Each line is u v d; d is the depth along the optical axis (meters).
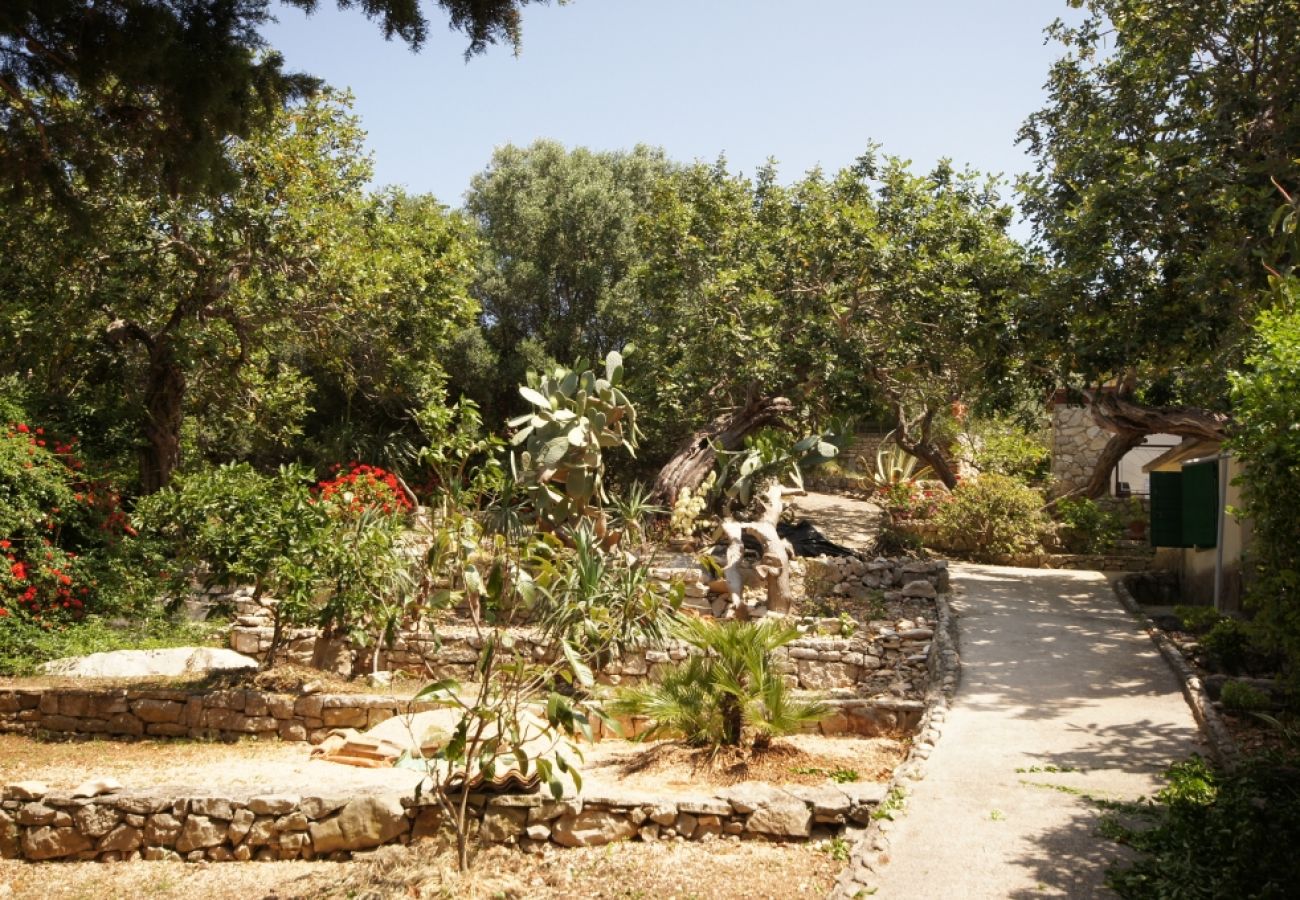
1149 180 12.71
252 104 8.18
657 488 15.05
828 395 16.27
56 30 7.21
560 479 12.54
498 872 6.73
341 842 7.33
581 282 26.55
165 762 8.95
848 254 16.06
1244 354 11.38
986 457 21.50
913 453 19.11
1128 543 17.28
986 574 15.02
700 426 17.67
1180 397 14.94
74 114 8.34
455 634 11.27
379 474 12.06
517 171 27.73
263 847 7.41
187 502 10.91
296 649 11.95
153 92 8.01
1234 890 5.21
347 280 16.30
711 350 16.67
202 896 6.84
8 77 7.67
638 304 25.31
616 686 10.34
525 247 26.72
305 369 23.25
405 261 17.27
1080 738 8.09
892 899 5.49
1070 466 21.69
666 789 7.59
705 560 9.51
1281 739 7.55
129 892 6.94
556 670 7.32
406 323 17.62
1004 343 14.62
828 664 10.88
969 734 8.24
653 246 18.84
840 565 12.99
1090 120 15.02
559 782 6.58
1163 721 8.46
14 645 11.48
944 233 16.80
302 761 8.96
